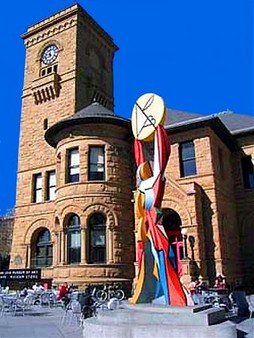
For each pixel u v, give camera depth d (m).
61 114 38.44
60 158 28.94
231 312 16.88
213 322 9.92
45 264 33.34
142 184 13.07
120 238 26.39
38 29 43.84
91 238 26.12
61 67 40.69
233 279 25.25
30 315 17.89
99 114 28.55
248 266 27.95
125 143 29.16
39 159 37.56
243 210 29.42
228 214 27.20
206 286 20.72
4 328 13.61
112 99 46.06
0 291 23.05
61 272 25.62
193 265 22.25
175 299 11.20
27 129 40.06
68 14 41.97
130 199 28.06
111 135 28.44
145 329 9.39
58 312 19.00
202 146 26.30
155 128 13.12
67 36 41.59
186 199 24.05
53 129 29.48
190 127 26.75
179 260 22.53
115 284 24.97
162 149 12.67
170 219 26.47
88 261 25.31
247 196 29.56
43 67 42.31
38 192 36.47
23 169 38.25
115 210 26.77
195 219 23.42
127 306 11.59
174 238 26.00
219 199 25.58
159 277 11.80
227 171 29.17
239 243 28.77
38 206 35.25
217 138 28.17
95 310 15.59
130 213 27.78
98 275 24.80
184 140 27.11
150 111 13.48
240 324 13.28
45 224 34.09
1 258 56.69
